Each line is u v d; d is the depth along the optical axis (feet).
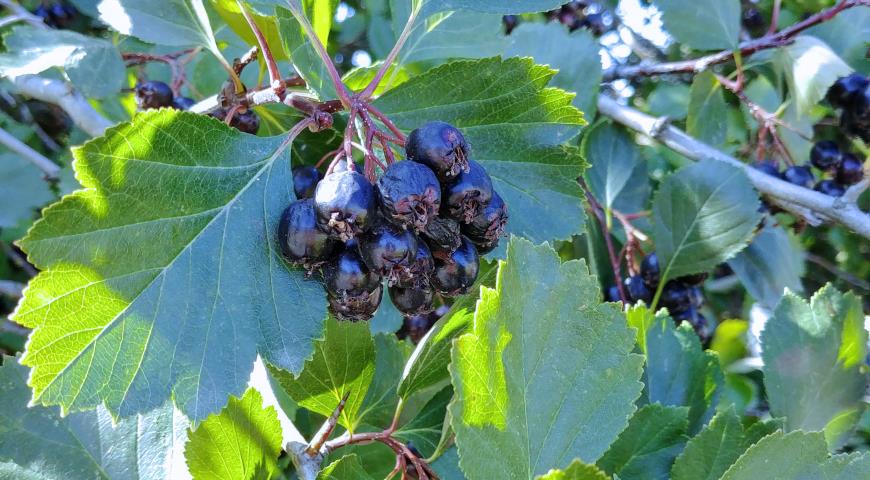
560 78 1.13
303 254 0.59
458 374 0.56
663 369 0.81
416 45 0.82
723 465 0.67
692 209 1.04
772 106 1.41
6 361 0.72
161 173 0.59
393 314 1.00
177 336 0.58
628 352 0.60
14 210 1.17
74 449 0.71
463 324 0.70
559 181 0.74
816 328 0.80
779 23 1.58
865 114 1.10
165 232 0.59
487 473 0.56
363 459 0.81
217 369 0.59
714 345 1.27
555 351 0.59
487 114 0.71
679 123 1.60
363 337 0.72
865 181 1.03
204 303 0.59
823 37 1.21
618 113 1.17
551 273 0.59
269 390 0.75
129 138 0.58
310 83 0.68
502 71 0.70
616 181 1.18
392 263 0.58
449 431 0.66
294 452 0.70
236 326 0.60
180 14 0.76
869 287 1.73
